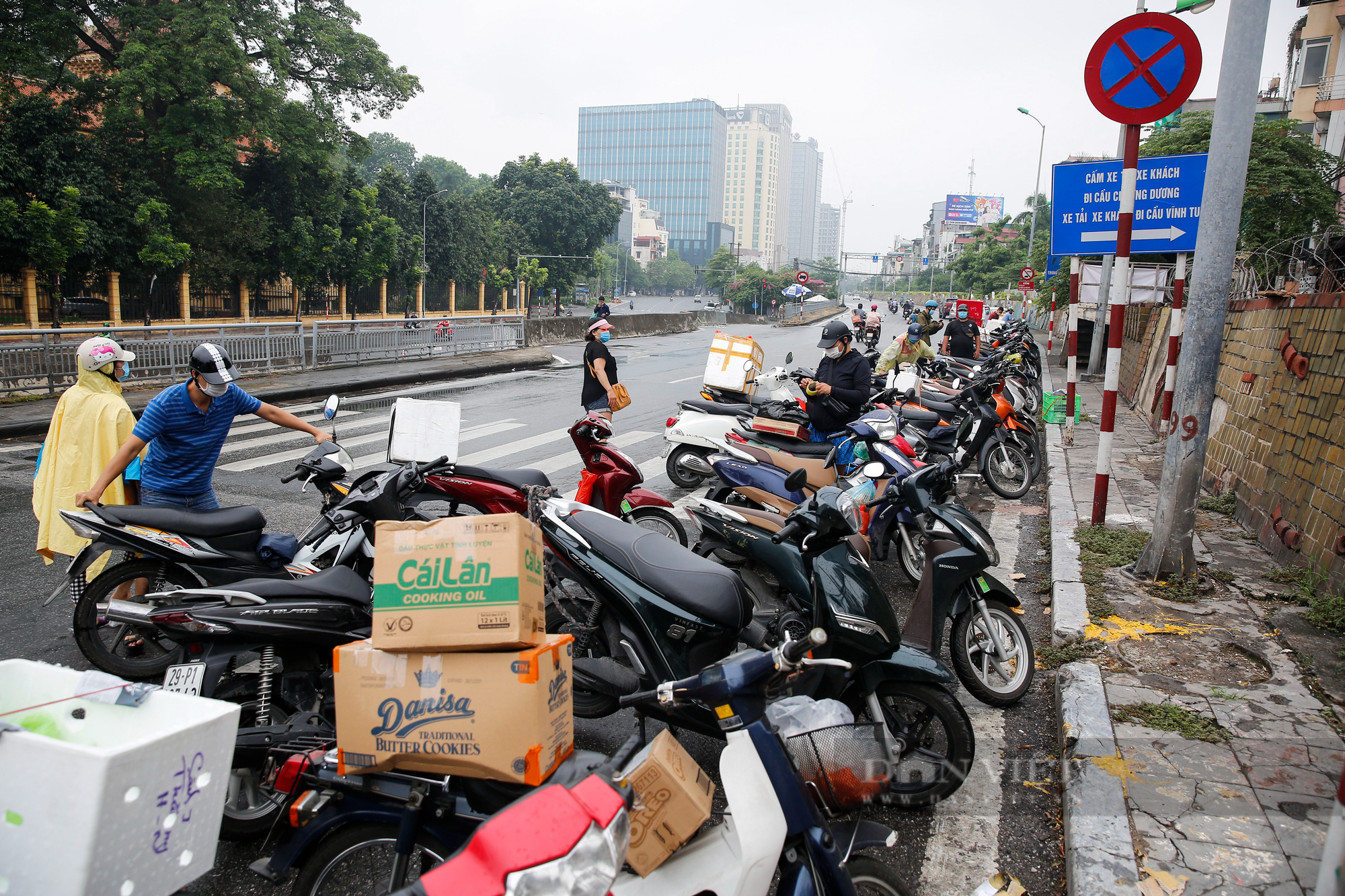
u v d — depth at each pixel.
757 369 9.55
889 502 4.82
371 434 11.58
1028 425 9.48
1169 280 18.64
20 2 25.20
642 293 164.25
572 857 1.79
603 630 4.24
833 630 3.56
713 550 5.07
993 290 76.75
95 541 4.25
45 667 2.41
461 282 54.09
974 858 3.38
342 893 2.63
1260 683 4.37
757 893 2.35
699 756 4.13
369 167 101.06
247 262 32.28
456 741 2.40
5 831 1.96
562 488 8.88
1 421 11.40
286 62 27.75
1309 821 3.25
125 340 14.54
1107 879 2.94
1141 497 8.19
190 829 2.16
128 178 27.44
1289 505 6.17
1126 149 6.64
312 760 2.60
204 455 4.91
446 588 2.42
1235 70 5.27
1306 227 14.80
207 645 3.30
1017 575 6.64
